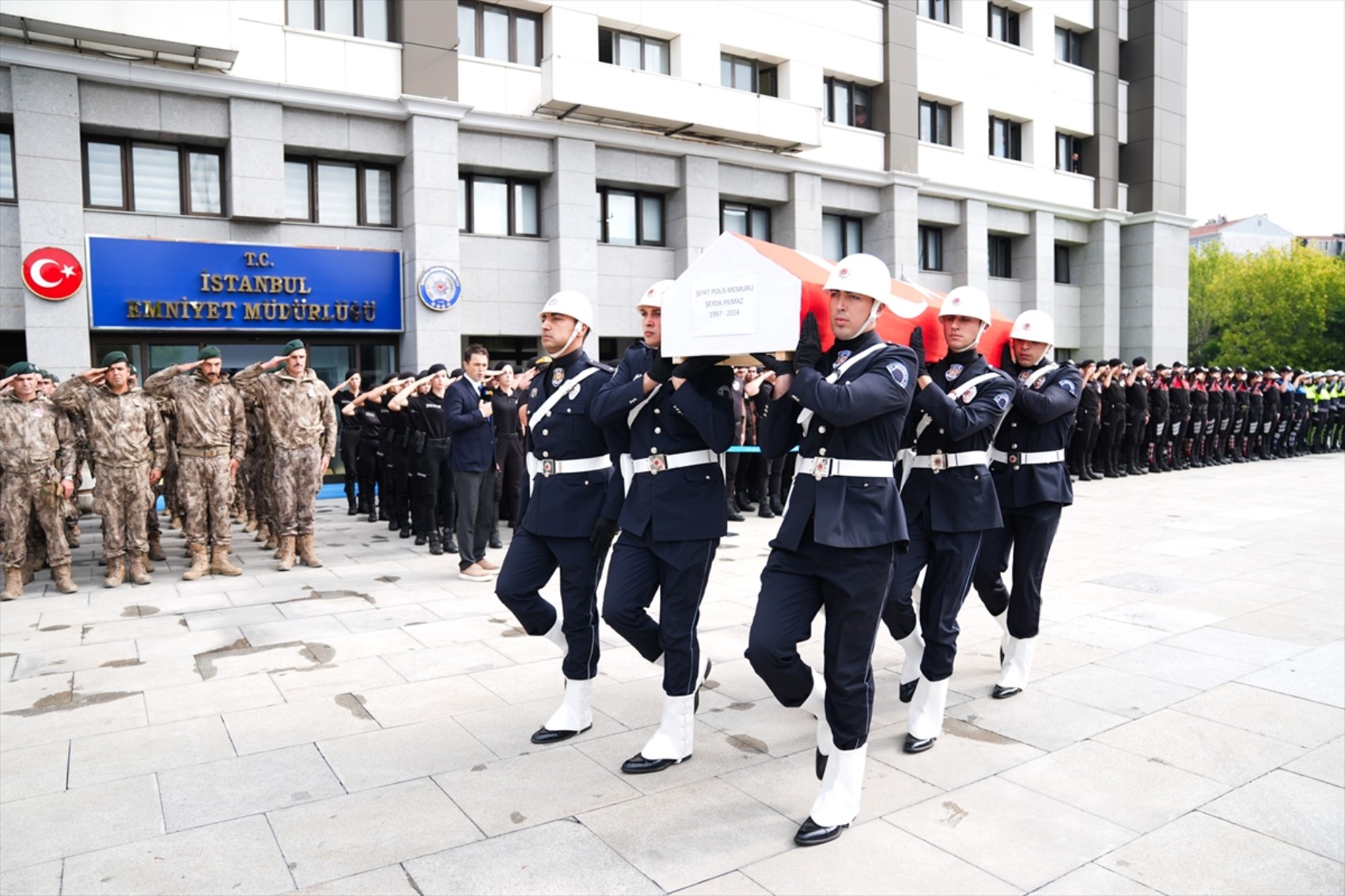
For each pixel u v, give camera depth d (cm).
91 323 1304
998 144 2509
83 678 529
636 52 1834
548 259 1706
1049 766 400
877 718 462
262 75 1411
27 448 742
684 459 400
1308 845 328
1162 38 2728
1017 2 2503
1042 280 2561
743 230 2012
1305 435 2245
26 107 1239
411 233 1534
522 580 437
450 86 1557
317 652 579
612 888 300
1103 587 749
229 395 835
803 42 2025
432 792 373
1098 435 1666
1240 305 5356
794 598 347
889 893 298
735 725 452
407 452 1021
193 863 318
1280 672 525
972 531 425
